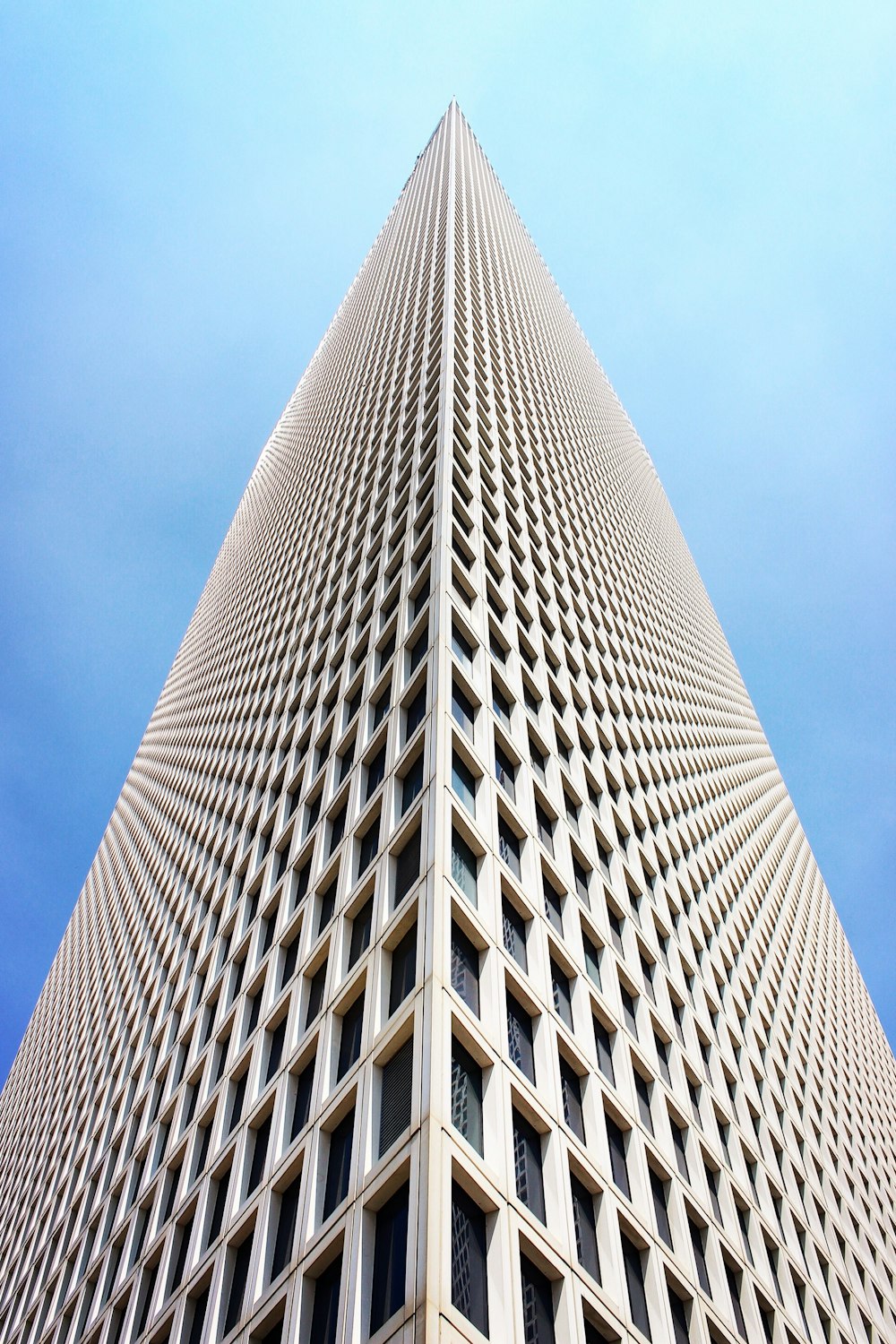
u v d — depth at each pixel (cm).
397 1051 1980
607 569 6388
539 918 2553
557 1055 2269
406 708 2916
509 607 3775
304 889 3073
